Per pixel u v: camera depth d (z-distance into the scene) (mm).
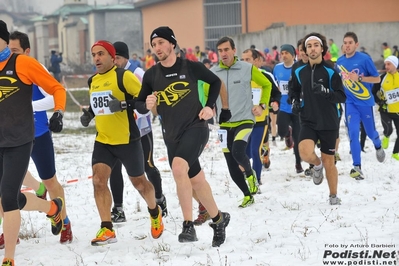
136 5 77688
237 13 64938
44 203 9312
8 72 8391
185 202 8867
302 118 11695
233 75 12156
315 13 63969
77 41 93000
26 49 9812
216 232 9234
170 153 9117
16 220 8172
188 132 8883
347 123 14750
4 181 8242
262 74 12258
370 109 14984
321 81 11344
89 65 68000
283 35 52562
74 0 95438
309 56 11375
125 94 9594
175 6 70500
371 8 63312
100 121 9586
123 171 16766
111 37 85875
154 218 9875
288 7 64062
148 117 11258
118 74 9578
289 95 11805
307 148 11500
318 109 11477
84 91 44375
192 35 67688
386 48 48344
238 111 12109
